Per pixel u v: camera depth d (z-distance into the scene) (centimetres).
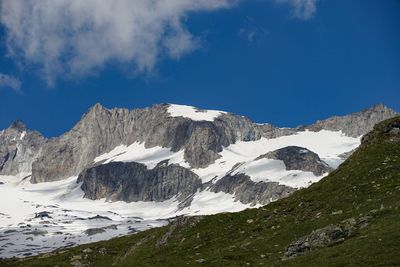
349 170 7119
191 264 5688
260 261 5228
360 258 4178
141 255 6969
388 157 6969
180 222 7281
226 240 6375
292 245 5109
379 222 4969
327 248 4712
